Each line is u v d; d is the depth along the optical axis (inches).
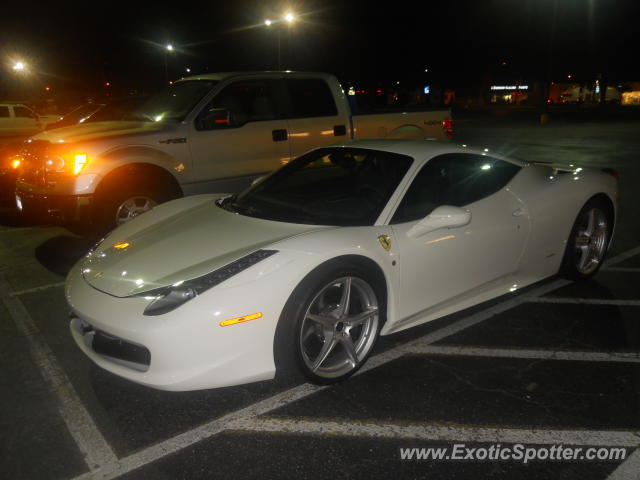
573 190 160.1
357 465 90.9
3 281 180.7
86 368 123.7
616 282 177.8
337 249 109.2
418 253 123.5
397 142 146.6
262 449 95.0
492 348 132.3
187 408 107.7
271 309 101.6
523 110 1907.0
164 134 211.5
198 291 99.6
